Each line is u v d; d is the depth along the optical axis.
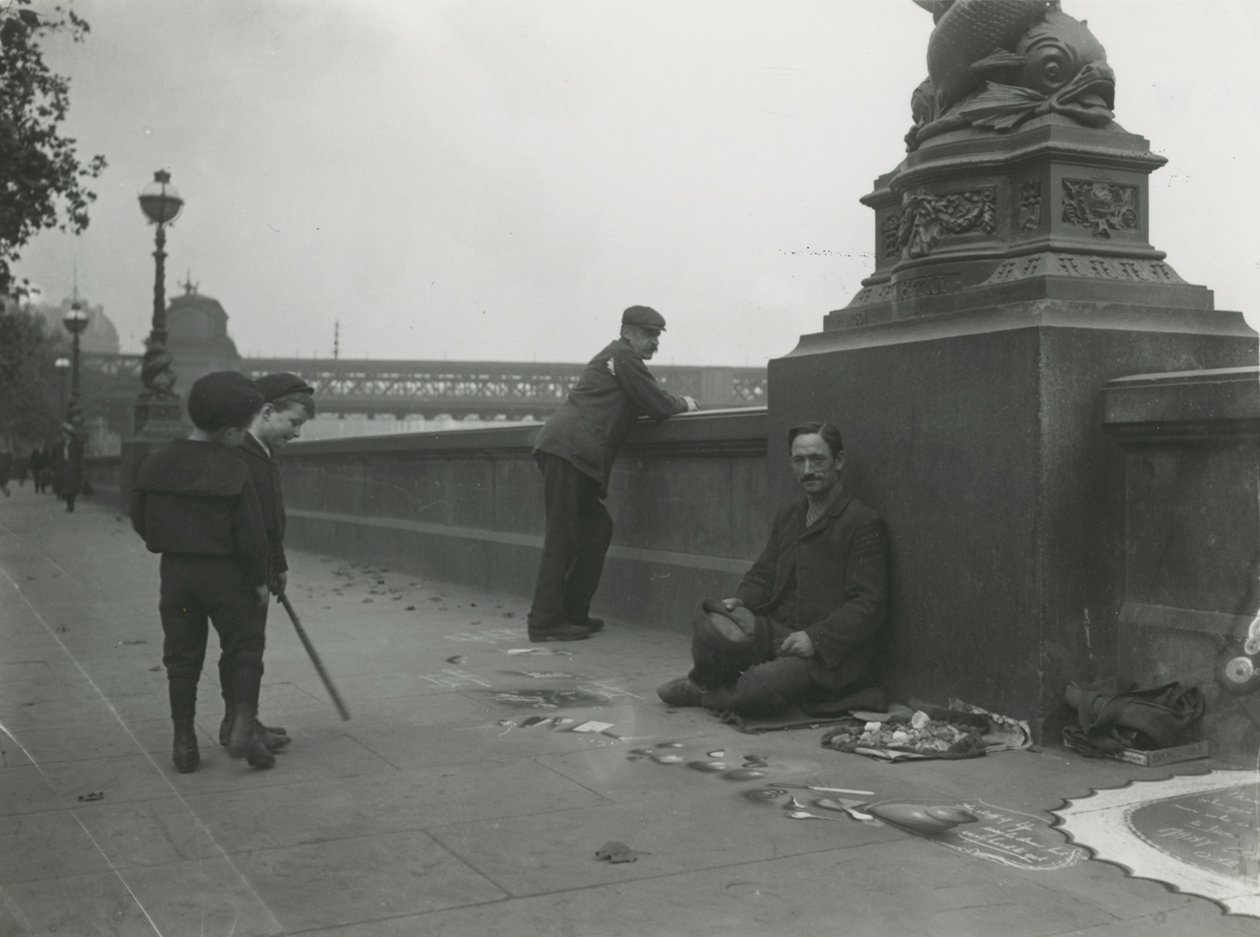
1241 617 4.29
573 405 7.62
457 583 11.00
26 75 7.11
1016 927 2.78
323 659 6.75
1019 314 4.71
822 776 4.15
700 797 3.89
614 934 2.74
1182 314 4.86
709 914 2.86
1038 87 5.10
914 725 4.68
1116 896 2.98
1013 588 4.66
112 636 7.52
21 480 34.62
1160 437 4.49
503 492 10.36
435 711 5.30
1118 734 4.39
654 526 8.08
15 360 15.09
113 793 3.96
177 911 2.88
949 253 5.20
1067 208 4.90
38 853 3.32
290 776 4.17
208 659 6.78
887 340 5.34
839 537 5.23
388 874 3.15
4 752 4.53
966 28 5.24
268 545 4.78
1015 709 4.64
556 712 5.28
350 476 14.05
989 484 4.76
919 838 3.46
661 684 5.98
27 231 8.16
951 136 5.28
